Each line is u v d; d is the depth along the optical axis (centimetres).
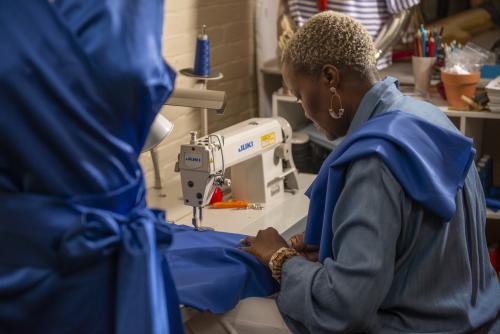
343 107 159
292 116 313
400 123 149
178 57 278
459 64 264
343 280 142
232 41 308
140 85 108
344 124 163
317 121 164
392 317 153
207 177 193
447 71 262
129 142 112
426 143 149
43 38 98
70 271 106
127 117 109
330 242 156
